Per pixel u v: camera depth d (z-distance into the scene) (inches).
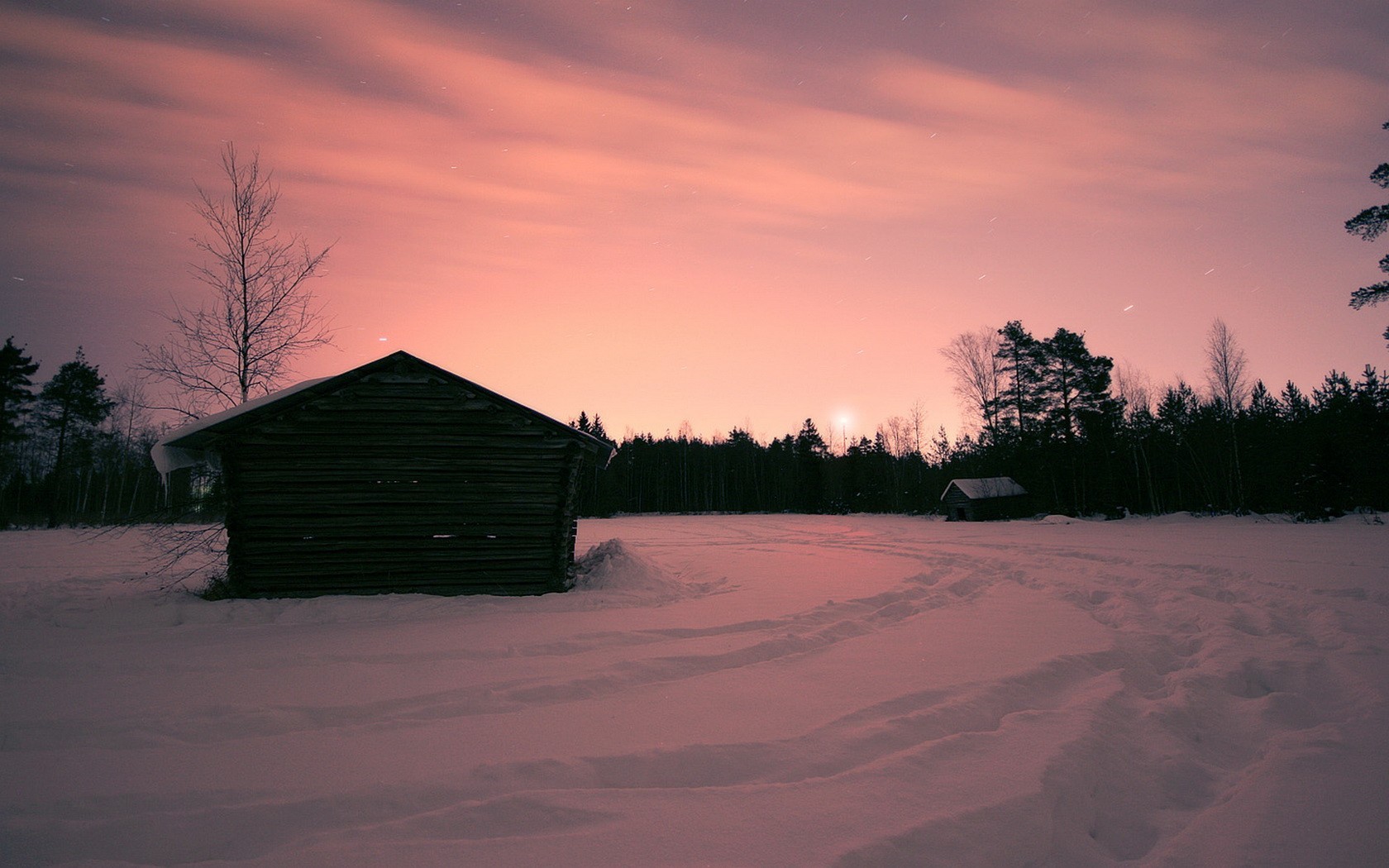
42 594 514.3
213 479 583.5
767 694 262.1
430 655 332.2
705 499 3548.2
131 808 169.3
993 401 2224.4
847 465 3142.2
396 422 528.4
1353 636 351.6
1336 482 1333.7
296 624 416.8
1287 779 187.3
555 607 477.4
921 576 653.3
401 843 147.3
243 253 756.6
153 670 306.8
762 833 150.1
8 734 222.5
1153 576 602.9
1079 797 176.1
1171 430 2064.5
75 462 2247.8
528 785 179.2
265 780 183.9
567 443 554.3
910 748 203.5
